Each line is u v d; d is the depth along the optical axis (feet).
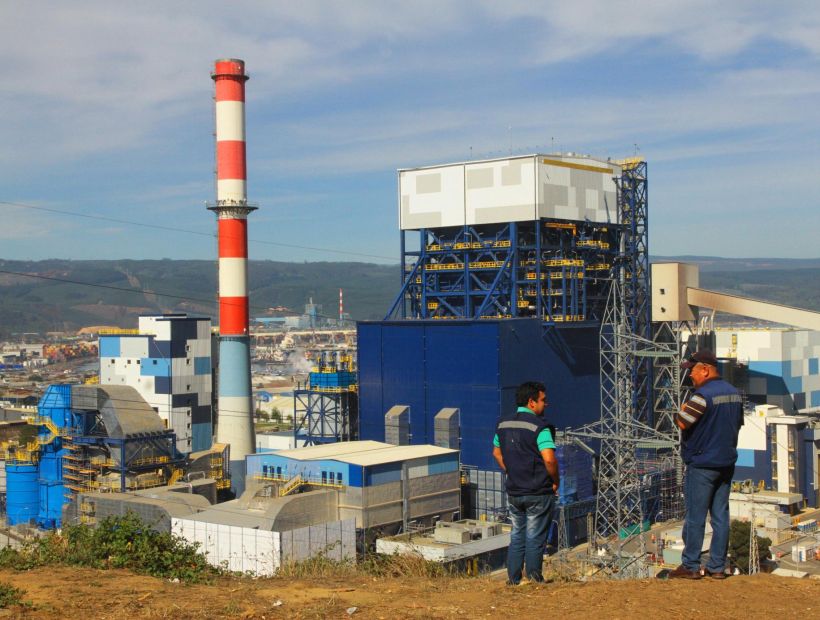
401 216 375.45
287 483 270.05
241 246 354.95
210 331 494.59
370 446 306.76
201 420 487.61
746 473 382.63
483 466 318.45
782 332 424.05
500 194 349.41
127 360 486.79
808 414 412.36
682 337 435.53
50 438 365.61
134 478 333.01
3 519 404.16
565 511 300.20
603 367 359.87
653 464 341.21
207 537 217.36
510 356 322.34
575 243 358.23
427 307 374.22
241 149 354.74
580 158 360.48
